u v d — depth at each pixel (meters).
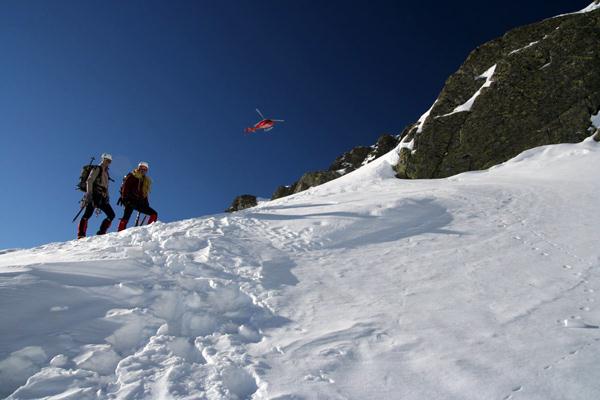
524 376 2.46
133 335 3.28
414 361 2.71
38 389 2.47
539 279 4.07
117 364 2.86
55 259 5.38
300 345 3.02
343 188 11.94
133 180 9.76
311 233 6.04
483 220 6.40
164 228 6.82
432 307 3.57
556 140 14.30
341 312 3.58
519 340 2.89
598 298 3.57
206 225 6.80
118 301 3.71
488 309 3.46
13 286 3.48
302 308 3.71
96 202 9.06
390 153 20.73
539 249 4.99
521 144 15.02
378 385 2.47
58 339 2.99
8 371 2.65
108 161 9.37
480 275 4.26
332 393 2.40
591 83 14.59
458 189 8.74
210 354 2.97
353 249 5.43
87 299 3.61
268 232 6.27
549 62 15.90
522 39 18.22
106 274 4.22
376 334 3.12
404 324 3.27
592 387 2.30
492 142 15.74
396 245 5.47
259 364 2.77
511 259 4.69
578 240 5.20
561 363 2.55
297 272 4.64
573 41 15.65
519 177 11.27
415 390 2.40
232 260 4.96
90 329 3.20
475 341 2.92
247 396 2.49
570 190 8.09
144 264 4.72
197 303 3.85
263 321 3.53
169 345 3.10
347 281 4.33
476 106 16.97
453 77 19.31
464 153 16.31
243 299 4.02
